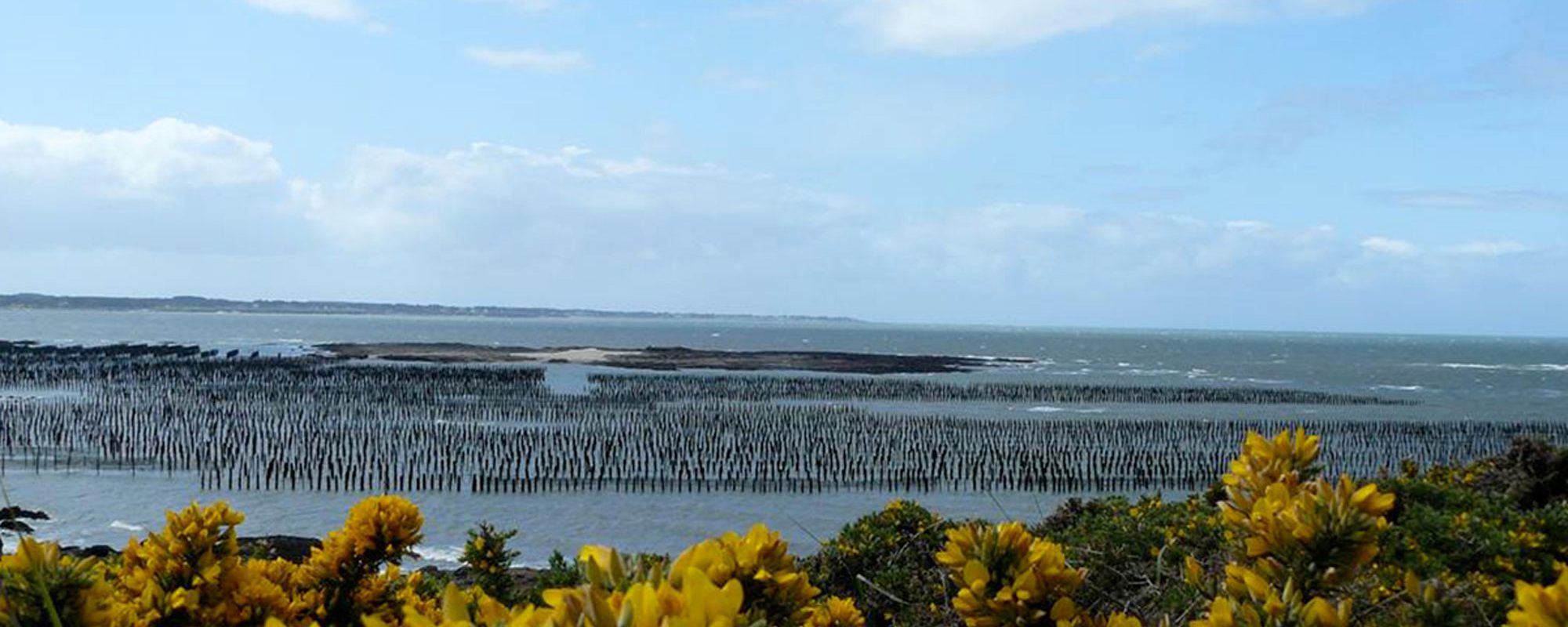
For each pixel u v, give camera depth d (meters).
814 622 3.27
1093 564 7.21
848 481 38.88
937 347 189.38
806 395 71.69
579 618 1.48
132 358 92.94
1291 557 2.64
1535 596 1.92
